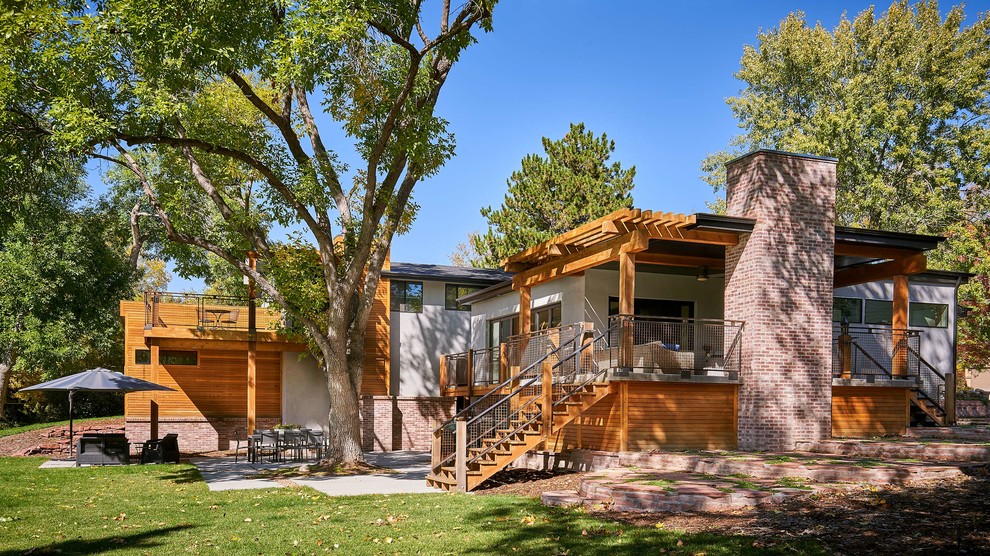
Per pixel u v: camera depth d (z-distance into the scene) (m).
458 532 10.14
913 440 16.69
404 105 18.92
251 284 27.50
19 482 16.64
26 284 31.38
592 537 9.38
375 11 16.39
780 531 9.05
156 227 40.69
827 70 43.28
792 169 17.78
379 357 29.30
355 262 20.22
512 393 16.75
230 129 20.80
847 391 18.62
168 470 19.73
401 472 19.48
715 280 22.11
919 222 39.31
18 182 18.98
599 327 20.83
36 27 16.00
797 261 17.59
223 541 9.82
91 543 9.80
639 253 19.17
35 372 36.78
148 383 22.83
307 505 13.02
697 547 8.56
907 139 39.28
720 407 17.59
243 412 29.23
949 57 40.94
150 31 15.55
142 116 16.97
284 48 15.60
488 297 27.95
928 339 24.89
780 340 17.30
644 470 14.69
